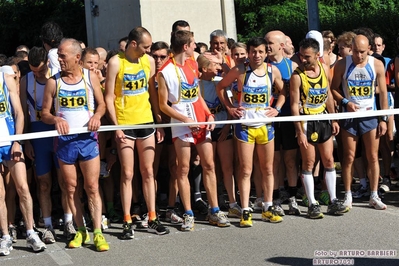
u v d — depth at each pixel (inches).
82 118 505.7
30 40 1756.9
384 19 943.7
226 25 1192.8
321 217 574.2
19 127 515.2
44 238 539.2
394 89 657.6
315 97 563.8
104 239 517.0
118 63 530.9
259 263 461.1
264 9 1526.8
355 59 577.3
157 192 656.4
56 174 592.4
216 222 565.9
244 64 558.6
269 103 560.7
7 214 544.4
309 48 552.4
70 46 495.2
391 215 575.5
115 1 1234.0
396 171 732.7
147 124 541.3
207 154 556.7
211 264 464.4
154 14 1149.1
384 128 585.3
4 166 539.5
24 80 551.5
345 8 1541.6
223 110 590.2
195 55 653.3
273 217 566.6
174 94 544.4
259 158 566.9
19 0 1775.3
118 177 619.5
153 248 511.5
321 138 573.3
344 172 600.7
